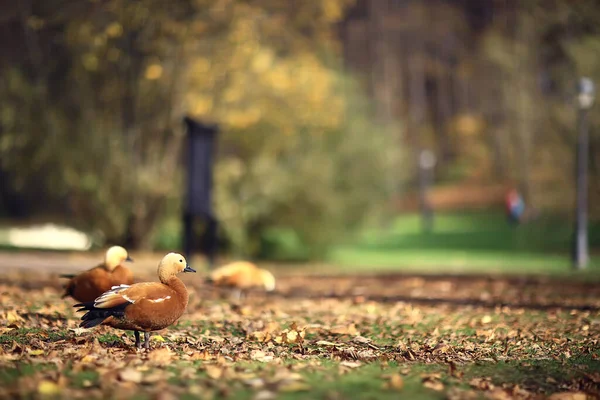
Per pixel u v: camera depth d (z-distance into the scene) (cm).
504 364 820
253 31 2922
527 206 5159
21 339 882
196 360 782
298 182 3080
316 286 1925
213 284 1464
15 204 3919
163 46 2748
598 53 3553
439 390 675
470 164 7925
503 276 2291
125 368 695
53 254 2547
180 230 3058
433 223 6041
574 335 1041
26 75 2847
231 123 2909
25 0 2708
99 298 775
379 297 1612
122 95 2859
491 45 4925
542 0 4400
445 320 1203
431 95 10225
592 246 3916
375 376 727
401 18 9681
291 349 894
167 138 2936
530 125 4847
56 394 605
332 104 3152
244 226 3067
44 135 2722
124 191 2842
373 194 3378
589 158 3631
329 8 2958
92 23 2683
